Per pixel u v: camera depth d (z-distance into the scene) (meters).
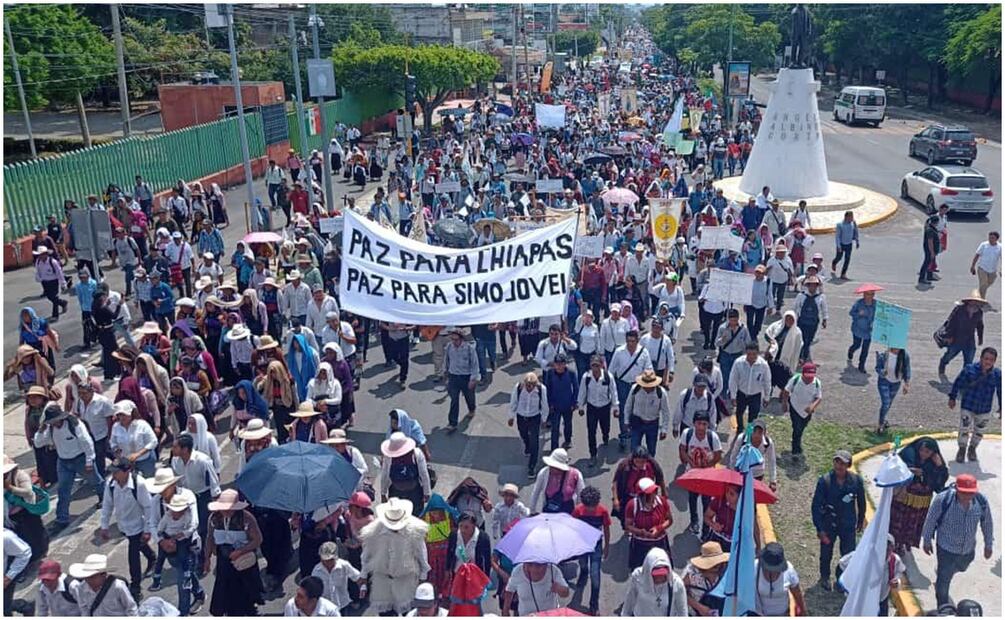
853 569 7.19
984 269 18.31
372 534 7.78
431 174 28.45
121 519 8.83
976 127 53.00
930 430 12.77
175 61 52.59
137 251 20.05
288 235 21.69
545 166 28.22
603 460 11.98
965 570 8.45
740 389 11.62
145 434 10.40
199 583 9.10
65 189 25.70
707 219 20.22
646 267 16.88
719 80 84.56
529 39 111.50
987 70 54.94
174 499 8.44
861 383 14.70
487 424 13.23
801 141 29.91
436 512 8.15
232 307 14.29
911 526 8.83
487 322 12.63
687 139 33.62
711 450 9.87
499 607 8.36
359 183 35.41
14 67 36.25
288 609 7.01
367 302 12.89
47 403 11.10
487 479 11.45
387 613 7.85
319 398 11.55
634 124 45.53
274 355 12.31
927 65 64.81
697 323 18.16
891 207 29.55
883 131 53.12
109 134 47.66
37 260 18.36
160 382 11.93
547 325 15.09
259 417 11.05
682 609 7.08
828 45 68.69
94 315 15.04
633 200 21.94
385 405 13.99
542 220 19.94
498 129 43.50
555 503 8.78
